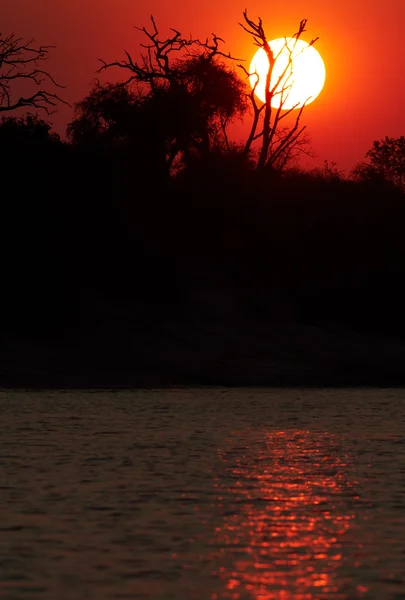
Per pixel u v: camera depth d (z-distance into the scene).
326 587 30.47
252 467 54.28
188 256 150.00
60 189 136.25
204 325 137.12
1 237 128.38
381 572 32.19
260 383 116.94
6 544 35.84
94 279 136.88
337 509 42.38
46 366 115.38
